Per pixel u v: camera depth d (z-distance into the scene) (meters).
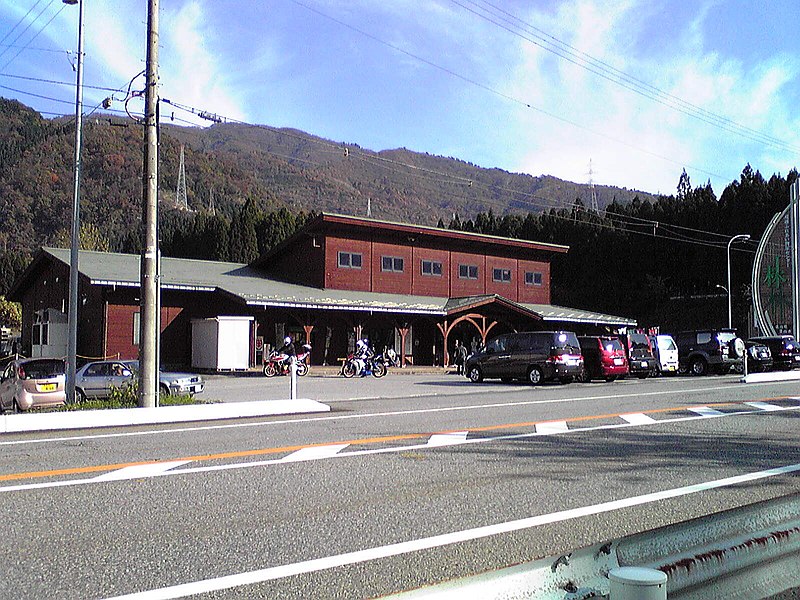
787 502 4.82
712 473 8.03
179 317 34.03
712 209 62.22
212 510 6.42
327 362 37.81
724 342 29.56
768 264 36.12
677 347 30.33
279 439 10.67
